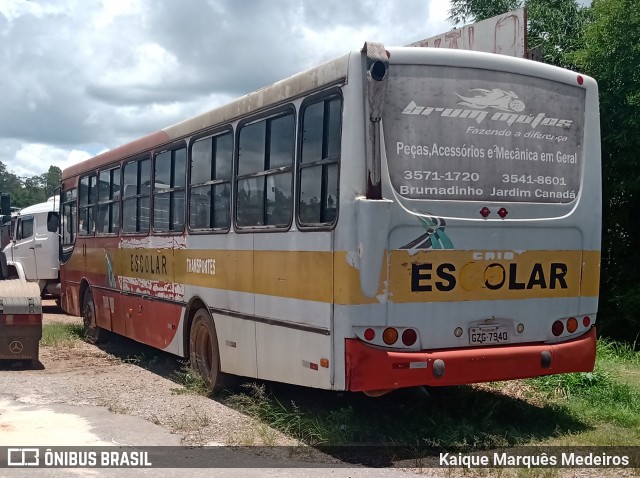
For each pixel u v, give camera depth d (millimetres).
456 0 17781
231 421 7496
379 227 6125
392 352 6184
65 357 11758
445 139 6477
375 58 6156
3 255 14508
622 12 12594
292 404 7703
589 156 7168
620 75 12867
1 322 10578
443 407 7711
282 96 7203
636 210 13891
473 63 6617
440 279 6383
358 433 6859
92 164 13055
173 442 6777
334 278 6281
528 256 6773
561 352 6848
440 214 6402
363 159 6152
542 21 16375
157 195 10250
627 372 10180
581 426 7285
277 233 7168
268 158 7449
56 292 18531
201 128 8922
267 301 7332
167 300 9859
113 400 8492
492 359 6484
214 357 8539
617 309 13430
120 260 11641
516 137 6785
